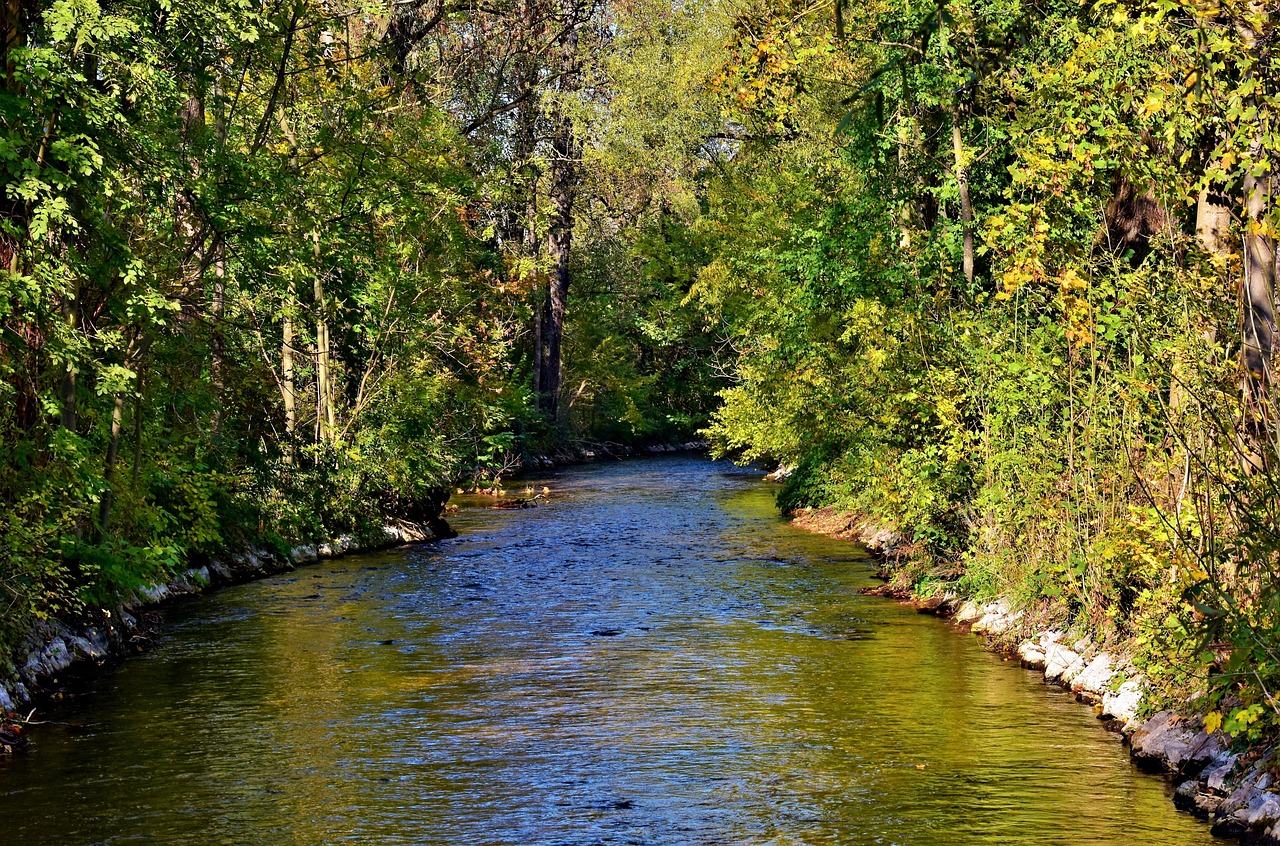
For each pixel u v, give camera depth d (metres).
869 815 8.83
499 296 39.81
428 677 13.67
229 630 16.73
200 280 17.52
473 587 20.67
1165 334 12.02
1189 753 9.70
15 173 12.59
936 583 18.69
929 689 12.87
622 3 48.62
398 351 29.84
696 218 53.62
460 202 29.55
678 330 61.06
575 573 22.31
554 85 46.56
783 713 11.90
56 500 14.09
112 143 14.03
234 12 15.30
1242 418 10.01
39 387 14.44
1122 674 11.91
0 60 13.73
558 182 50.72
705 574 21.98
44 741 11.12
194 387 19.86
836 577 21.47
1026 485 15.35
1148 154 11.93
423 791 9.52
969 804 9.05
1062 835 8.34
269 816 8.93
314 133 24.17
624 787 9.59
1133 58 12.20
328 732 11.33
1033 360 14.94
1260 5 10.04
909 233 25.19
